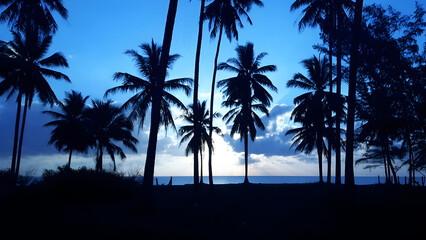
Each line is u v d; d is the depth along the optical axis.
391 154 25.27
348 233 7.48
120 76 25.78
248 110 29.83
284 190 22.20
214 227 8.22
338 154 17.08
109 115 34.88
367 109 15.71
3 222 8.15
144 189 10.80
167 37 12.34
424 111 13.75
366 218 9.45
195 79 16.33
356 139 18.55
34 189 13.62
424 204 12.27
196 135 15.55
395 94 14.63
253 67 30.58
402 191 18.59
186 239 6.80
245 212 10.96
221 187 26.50
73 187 13.95
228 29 22.00
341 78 16.31
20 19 21.48
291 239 6.99
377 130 16.20
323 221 9.08
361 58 14.41
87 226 7.92
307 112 30.17
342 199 11.03
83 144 33.19
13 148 22.03
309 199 15.41
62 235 7.00
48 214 9.66
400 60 14.01
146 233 7.16
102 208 12.02
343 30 15.66
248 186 26.50
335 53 17.94
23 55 24.08
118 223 8.59
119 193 15.14
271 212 10.98
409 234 7.30
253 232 7.65
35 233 7.12
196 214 10.09
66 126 33.47
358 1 12.54
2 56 21.66
